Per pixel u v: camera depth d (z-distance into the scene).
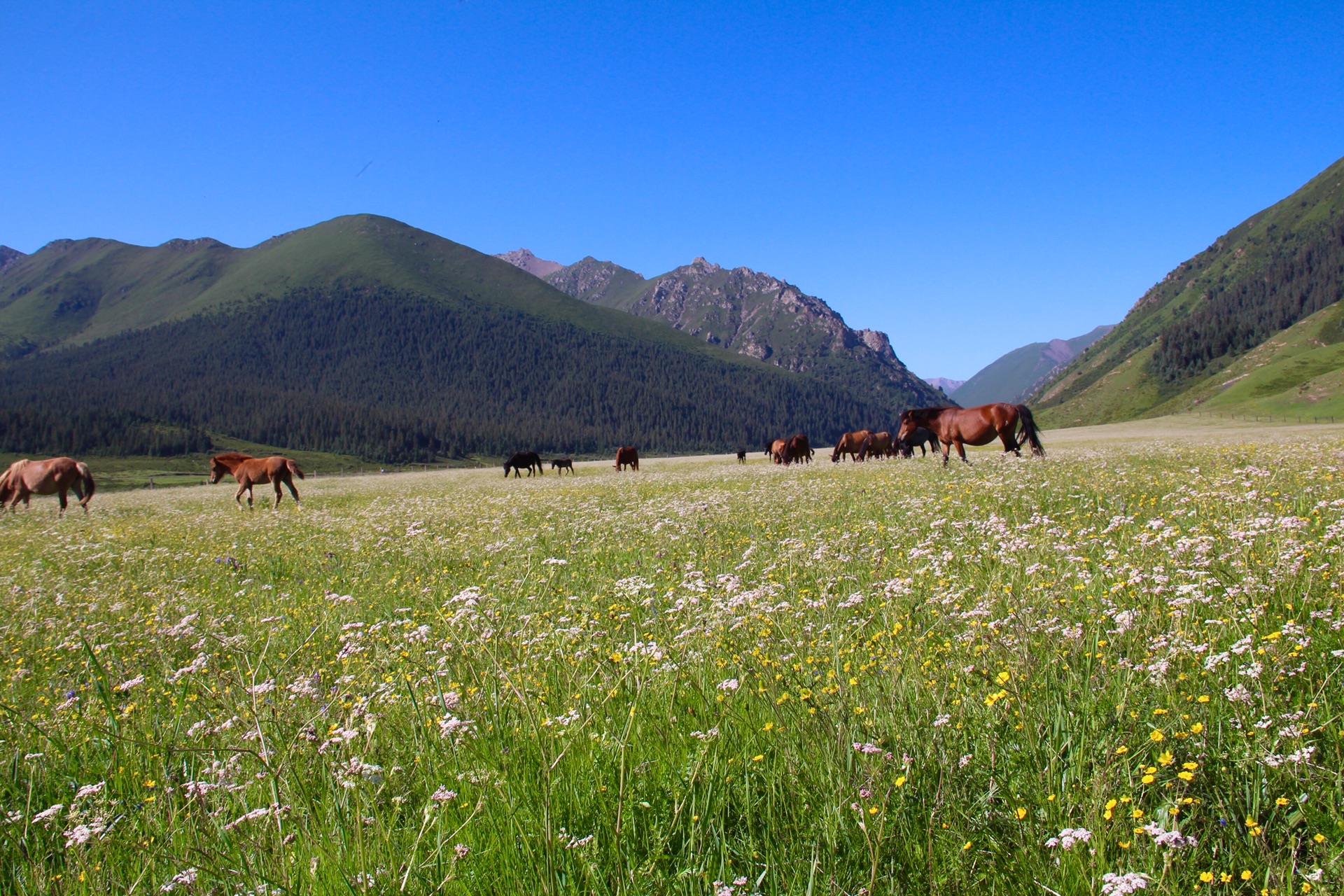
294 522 18.41
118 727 4.93
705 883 2.92
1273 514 7.93
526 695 4.48
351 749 4.19
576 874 3.03
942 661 4.72
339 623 7.65
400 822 3.56
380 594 9.09
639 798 3.53
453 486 35.53
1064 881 2.76
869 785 3.25
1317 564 5.46
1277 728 3.37
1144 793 3.17
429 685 5.11
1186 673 3.98
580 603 7.28
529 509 18.08
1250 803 3.06
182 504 30.23
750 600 5.66
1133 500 10.50
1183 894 2.63
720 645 5.25
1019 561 6.80
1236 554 5.94
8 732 4.88
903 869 2.97
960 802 3.25
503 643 5.54
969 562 7.42
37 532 19.89
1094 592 5.74
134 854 3.43
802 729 3.89
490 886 3.01
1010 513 10.54
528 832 3.26
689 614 6.03
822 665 4.88
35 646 7.66
